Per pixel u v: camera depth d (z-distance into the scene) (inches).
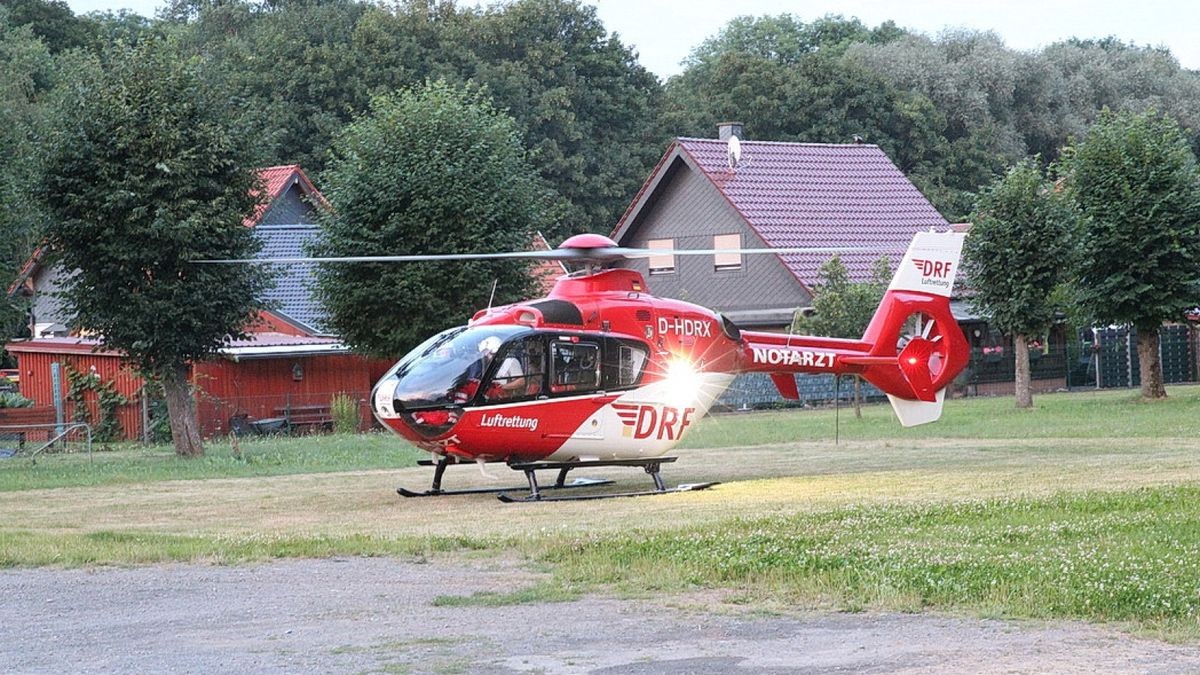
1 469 1542.8
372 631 569.3
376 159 1803.6
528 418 1104.2
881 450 1529.3
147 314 1542.8
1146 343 2226.9
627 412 1145.4
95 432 2188.7
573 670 493.7
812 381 2586.1
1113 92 4749.0
